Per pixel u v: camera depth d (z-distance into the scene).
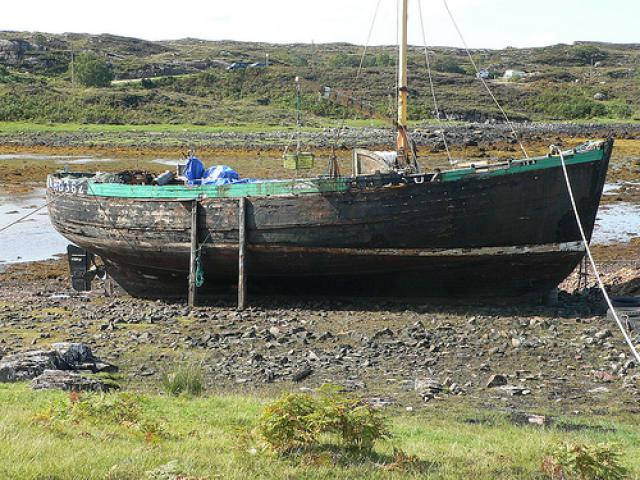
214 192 25.86
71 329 23.36
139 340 22.22
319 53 197.12
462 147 80.19
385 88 127.38
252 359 20.31
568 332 22.31
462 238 24.89
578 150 25.12
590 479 11.16
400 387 18.16
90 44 186.00
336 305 26.08
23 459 10.41
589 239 26.50
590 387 18.14
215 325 23.83
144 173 29.62
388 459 11.87
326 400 12.44
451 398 17.34
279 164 69.31
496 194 24.59
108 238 27.94
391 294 26.33
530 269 25.41
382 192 24.62
